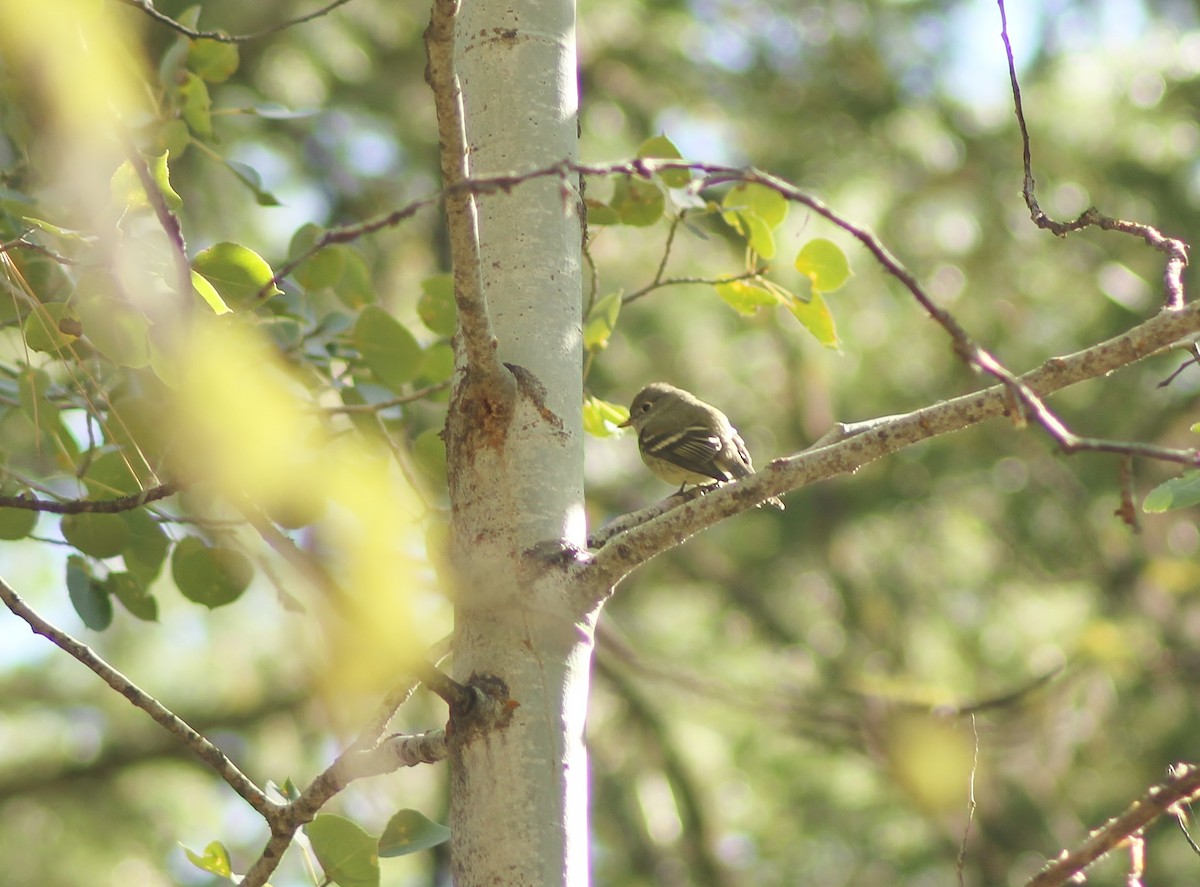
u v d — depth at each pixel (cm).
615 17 1563
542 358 485
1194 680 1331
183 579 638
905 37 1543
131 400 606
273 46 1480
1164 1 1539
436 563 269
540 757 432
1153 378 1512
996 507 1578
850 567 1563
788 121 1548
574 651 449
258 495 211
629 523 592
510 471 466
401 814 493
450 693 426
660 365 1527
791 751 1414
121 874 1412
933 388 1534
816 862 1377
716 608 1603
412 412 734
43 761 1467
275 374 616
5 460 607
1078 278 1514
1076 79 1519
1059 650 1432
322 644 199
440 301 740
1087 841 448
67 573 625
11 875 1388
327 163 1589
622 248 1478
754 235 650
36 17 271
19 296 513
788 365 1523
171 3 1184
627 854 1515
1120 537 1514
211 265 449
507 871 421
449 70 386
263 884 466
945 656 1486
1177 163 1502
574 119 529
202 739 461
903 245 1508
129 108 638
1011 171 1515
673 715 1473
